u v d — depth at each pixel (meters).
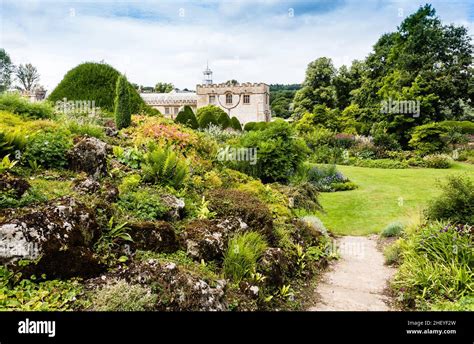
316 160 22.88
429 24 30.41
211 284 4.07
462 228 6.62
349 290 5.99
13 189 4.28
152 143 7.84
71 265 3.67
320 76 41.69
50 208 3.88
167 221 5.27
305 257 6.93
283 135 10.41
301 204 9.14
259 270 5.12
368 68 34.34
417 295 5.41
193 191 6.89
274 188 9.36
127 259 4.14
